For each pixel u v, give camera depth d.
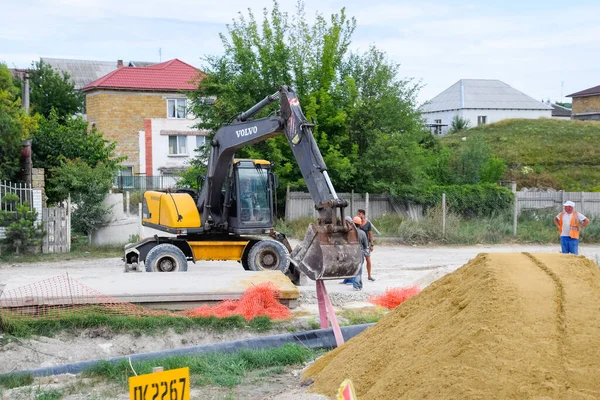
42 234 23.38
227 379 8.59
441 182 38.59
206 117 31.39
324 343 10.59
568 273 7.05
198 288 12.80
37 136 30.44
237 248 17.94
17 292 12.45
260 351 9.73
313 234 10.34
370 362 7.26
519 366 5.90
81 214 25.30
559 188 45.12
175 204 17.55
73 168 25.81
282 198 30.73
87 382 8.84
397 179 31.25
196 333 11.59
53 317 11.59
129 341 11.17
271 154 29.80
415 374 6.42
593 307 6.41
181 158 51.22
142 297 12.35
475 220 31.23
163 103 53.34
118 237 25.78
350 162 31.03
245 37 31.67
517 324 6.27
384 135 30.80
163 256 16.83
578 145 52.81
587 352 5.93
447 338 6.57
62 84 60.19
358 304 14.18
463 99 68.19
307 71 31.62
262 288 12.77
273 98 14.96
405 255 24.64
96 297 12.08
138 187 48.41
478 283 6.98
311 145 13.46
